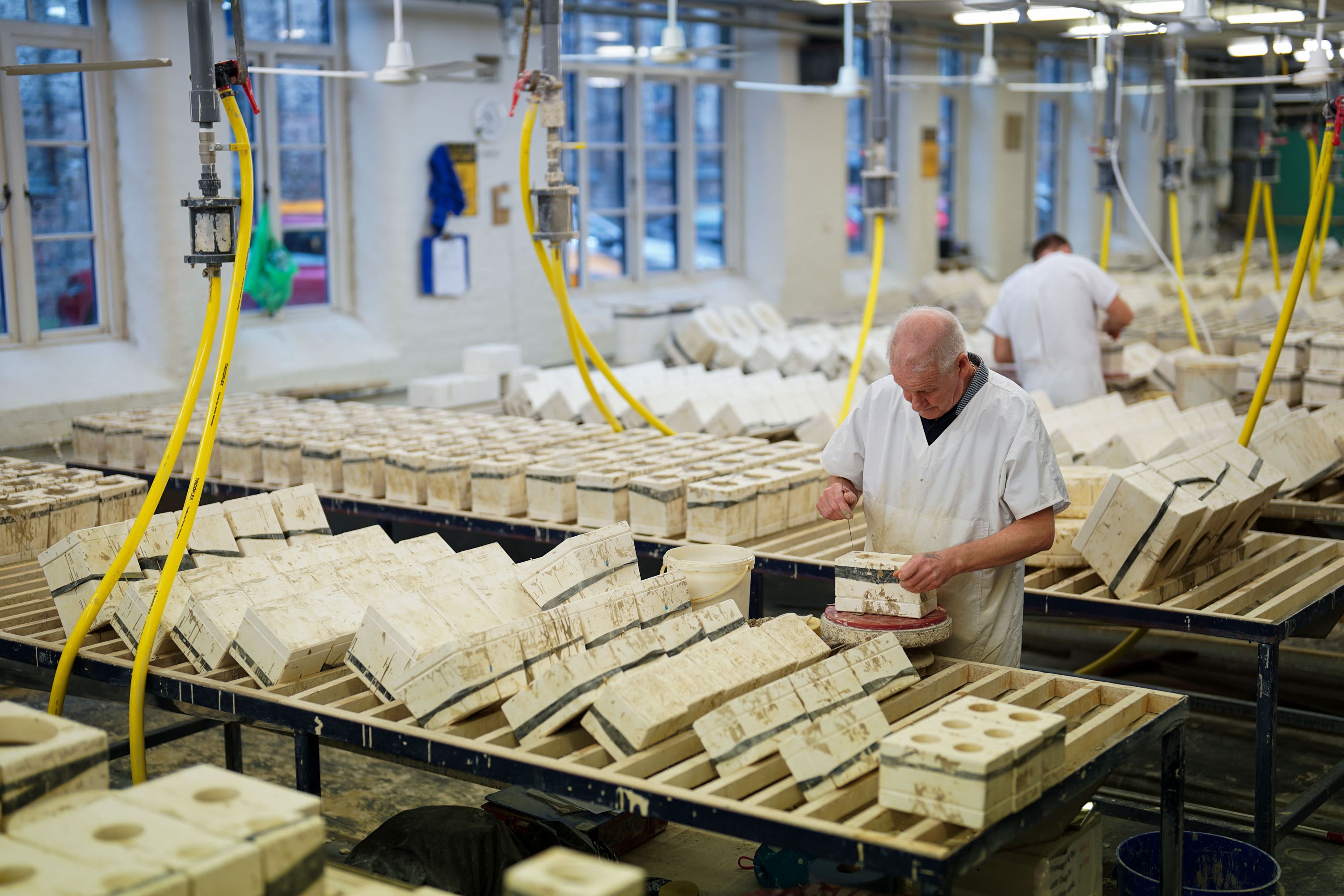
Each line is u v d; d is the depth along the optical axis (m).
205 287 7.26
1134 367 6.98
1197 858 3.07
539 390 6.39
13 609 3.31
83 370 6.86
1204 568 3.61
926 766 1.96
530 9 4.14
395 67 4.55
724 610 2.75
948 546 2.86
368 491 4.55
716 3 9.95
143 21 6.81
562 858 1.60
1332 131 3.71
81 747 1.91
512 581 2.88
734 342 7.96
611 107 9.98
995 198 13.83
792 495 4.11
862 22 11.00
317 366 7.78
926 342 2.64
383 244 8.18
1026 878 2.34
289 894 1.68
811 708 2.35
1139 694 2.55
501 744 2.38
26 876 1.57
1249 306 8.79
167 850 1.62
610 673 2.41
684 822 2.08
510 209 8.91
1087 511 3.81
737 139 11.07
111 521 4.11
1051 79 15.39
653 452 4.65
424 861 2.86
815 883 2.63
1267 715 3.08
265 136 7.69
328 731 2.51
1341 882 3.40
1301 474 4.35
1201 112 14.90
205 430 2.84
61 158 6.91
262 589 2.90
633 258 10.34
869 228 12.69
